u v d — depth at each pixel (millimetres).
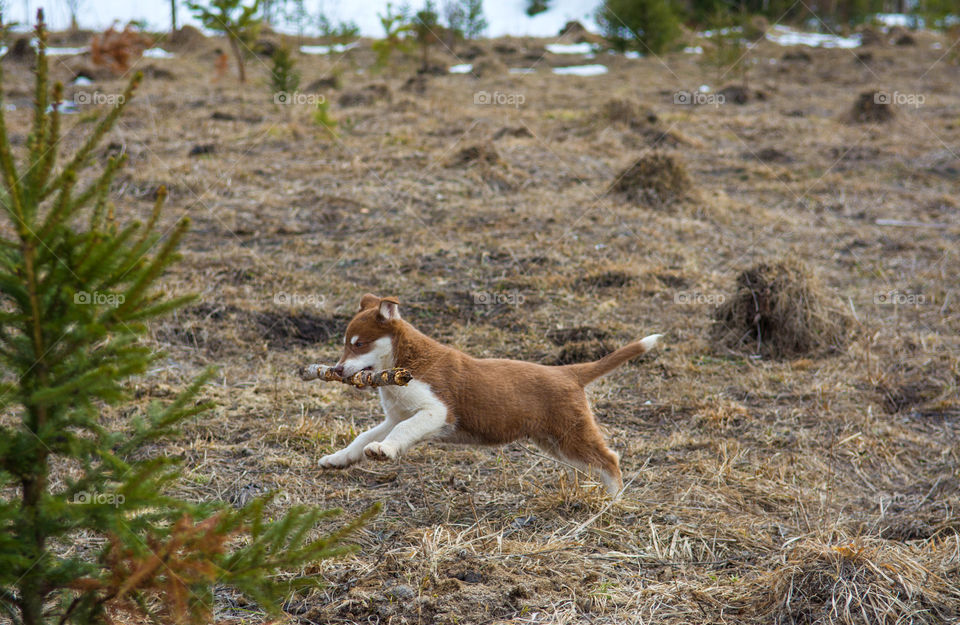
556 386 4301
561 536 3904
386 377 3861
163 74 17312
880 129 15320
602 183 11242
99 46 17031
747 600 3346
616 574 3559
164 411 2572
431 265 8242
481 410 4160
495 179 11016
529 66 21938
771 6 28562
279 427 5008
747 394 5918
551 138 13617
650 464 4820
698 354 6637
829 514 4238
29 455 2244
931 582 3287
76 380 2143
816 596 3223
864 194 11562
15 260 2223
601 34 24828
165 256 2205
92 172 9992
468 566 3520
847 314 7055
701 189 11086
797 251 9172
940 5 28766
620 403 5734
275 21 22688
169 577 2219
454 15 24234
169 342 6227
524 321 7031
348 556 3648
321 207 9828
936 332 7172
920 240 9758
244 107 14742
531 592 3332
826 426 5391
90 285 2254
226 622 3127
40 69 2240
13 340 2270
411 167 11477
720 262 8766
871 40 25734
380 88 16391
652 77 20500
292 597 3244
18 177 2209
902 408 5773
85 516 2213
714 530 3992
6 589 2314
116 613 2494
